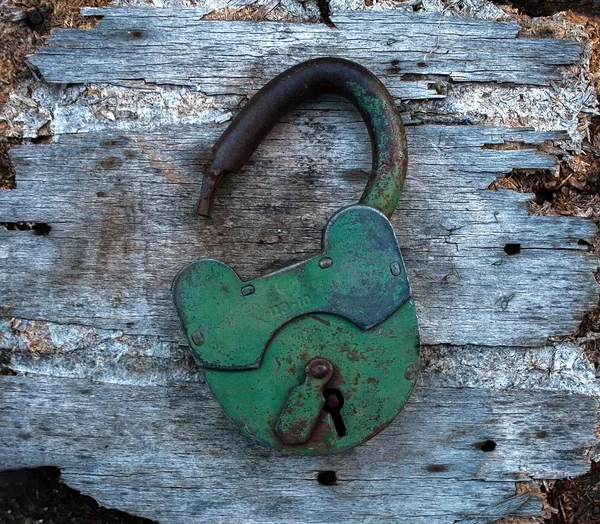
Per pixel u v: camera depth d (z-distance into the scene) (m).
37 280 0.41
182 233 0.41
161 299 0.41
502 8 0.43
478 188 0.42
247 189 0.41
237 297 0.39
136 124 0.42
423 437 0.42
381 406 0.39
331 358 0.39
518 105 0.42
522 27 0.42
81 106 0.42
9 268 0.41
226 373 0.39
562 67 0.42
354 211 0.39
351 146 0.42
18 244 0.41
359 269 0.39
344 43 0.42
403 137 0.40
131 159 0.41
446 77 0.42
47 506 0.42
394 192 0.40
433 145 0.42
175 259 0.41
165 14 0.42
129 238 0.41
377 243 0.39
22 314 0.41
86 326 0.42
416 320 0.39
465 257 0.42
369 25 0.42
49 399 0.42
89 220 0.41
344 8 0.42
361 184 0.42
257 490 0.42
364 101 0.40
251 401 0.39
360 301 0.39
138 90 0.42
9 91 0.42
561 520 0.43
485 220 0.42
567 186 0.42
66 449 0.42
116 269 0.41
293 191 0.42
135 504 0.42
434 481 0.42
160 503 0.42
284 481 0.42
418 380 0.42
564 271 0.42
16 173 0.41
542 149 0.42
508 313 0.42
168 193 0.41
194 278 0.39
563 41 0.42
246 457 0.42
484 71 0.42
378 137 0.40
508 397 0.42
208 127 0.42
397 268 0.39
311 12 0.42
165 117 0.42
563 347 0.42
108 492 0.42
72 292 0.41
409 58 0.42
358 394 0.39
